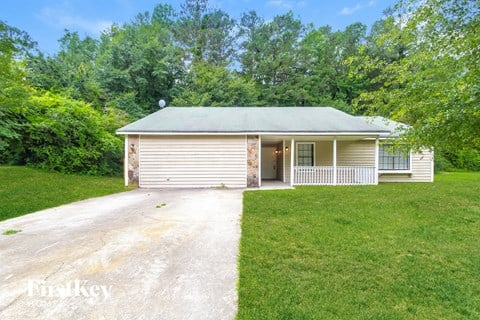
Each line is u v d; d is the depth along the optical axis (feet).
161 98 75.97
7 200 22.58
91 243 13.26
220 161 36.42
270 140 43.45
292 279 10.04
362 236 14.97
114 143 41.34
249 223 16.85
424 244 13.94
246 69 94.63
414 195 27.04
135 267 10.70
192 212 19.99
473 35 15.93
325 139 41.81
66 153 36.73
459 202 23.57
